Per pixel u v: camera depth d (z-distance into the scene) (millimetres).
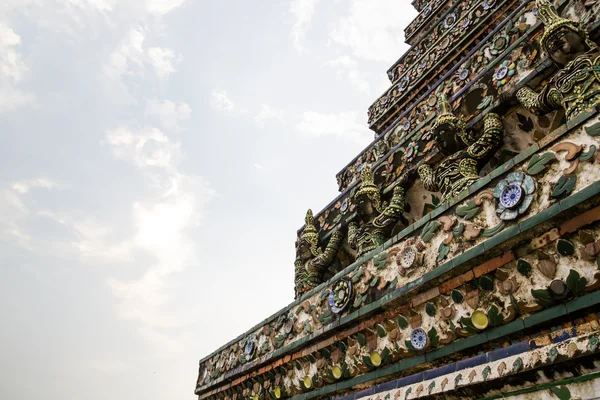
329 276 12227
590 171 5246
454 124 8789
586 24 7238
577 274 5199
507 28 9594
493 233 6133
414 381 6941
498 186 6242
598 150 5246
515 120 8445
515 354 5648
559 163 5594
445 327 6613
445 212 7047
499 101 8398
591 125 5422
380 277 7895
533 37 8258
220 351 12742
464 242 6535
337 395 8461
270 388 10188
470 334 6281
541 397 5273
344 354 8344
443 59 13484
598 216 5055
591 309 5059
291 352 9586
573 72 6629
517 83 8141
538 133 8133
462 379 6109
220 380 12047
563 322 5328
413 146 10344
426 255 7133
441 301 6719
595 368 4879
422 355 6922
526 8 9281
